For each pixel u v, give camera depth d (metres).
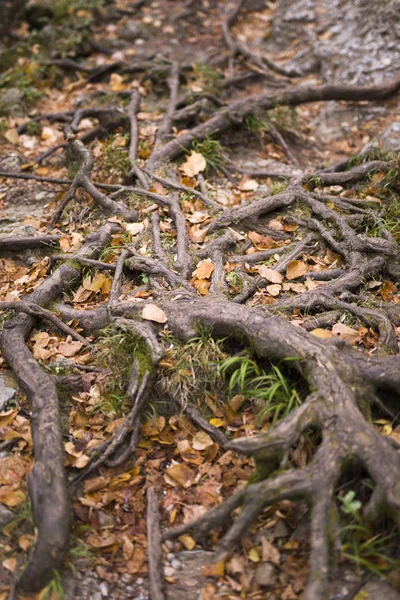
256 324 3.37
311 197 4.74
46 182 5.57
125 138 5.75
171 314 3.64
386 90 6.40
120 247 4.34
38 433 3.12
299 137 6.22
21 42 7.78
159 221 4.59
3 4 8.07
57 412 3.24
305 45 7.40
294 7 7.77
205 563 2.89
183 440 3.32
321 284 4.02
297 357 3.21
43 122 6.43
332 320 3.70
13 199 5.42
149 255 4.28
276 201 4.71
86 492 3.10
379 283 4.04
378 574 2.72
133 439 3.27
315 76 7.12
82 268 4.20
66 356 3.71
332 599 2.69
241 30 8.21
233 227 4.57
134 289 4.02
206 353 3.46
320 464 2.83
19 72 7.21
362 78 6.70
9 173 5.55
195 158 5.37
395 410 3.27
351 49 6.97
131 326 3.57
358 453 2.83
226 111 5.91
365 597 2.66
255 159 5.86
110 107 6.23
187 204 4.82
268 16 8.33
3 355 3.69
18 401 3.48
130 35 7.96
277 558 2.83
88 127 6.20
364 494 2.91
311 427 3.00
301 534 2.89
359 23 7.14
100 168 5.45
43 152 6.05
